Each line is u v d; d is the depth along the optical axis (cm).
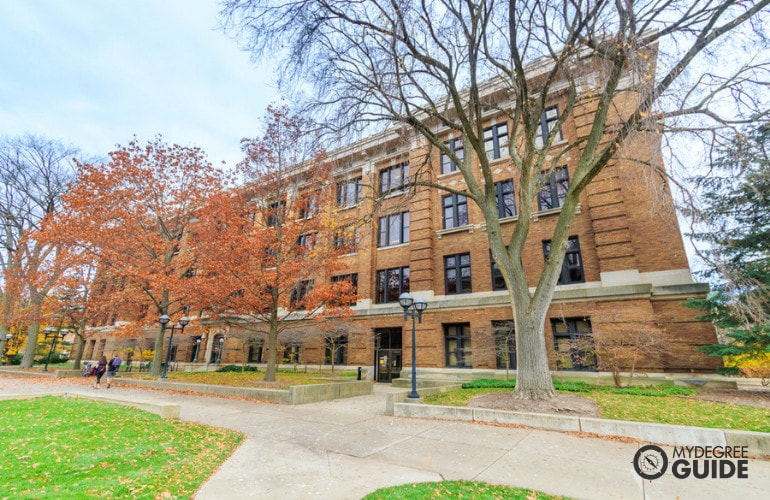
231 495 480
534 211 1875
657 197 973
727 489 522
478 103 1229
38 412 953
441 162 2298
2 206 2881
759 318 930
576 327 1662
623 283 1568
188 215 2295
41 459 577
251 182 1916
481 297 1905
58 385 1856
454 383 1620
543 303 1079
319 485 522
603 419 830
